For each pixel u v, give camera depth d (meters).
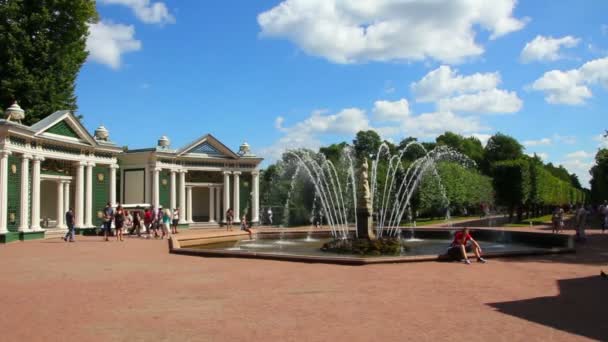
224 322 9.51
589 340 8.30
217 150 50.41
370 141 97.75
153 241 30.06
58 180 36.69
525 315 10.04
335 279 14.44
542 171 65.88
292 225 63.06
